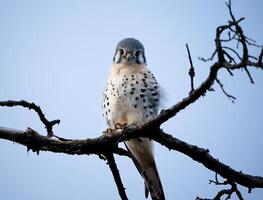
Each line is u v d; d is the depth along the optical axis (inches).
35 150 391.5
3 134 388.2
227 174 384.5
